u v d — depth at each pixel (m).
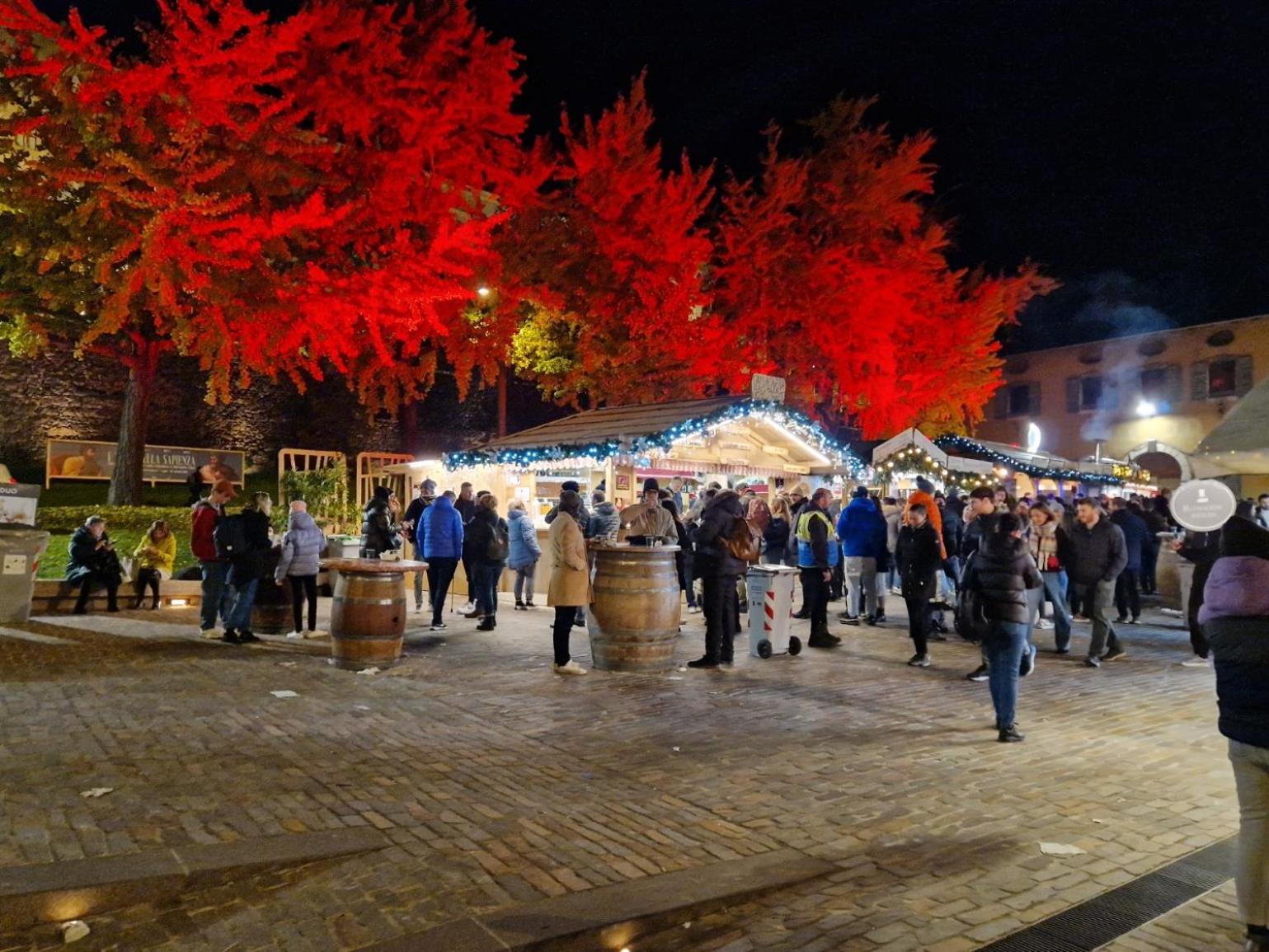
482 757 6.35
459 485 18.88
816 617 11.66
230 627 10.87
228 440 23.89
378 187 18.62
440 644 11.32
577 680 9.22
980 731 7.53
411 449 27.27
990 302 32.91
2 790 5.03
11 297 15.95
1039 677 10.05
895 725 7.69
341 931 3.77
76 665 9.03
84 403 21.48
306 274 16.58
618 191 23.28
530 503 17.45
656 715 7.78
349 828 4.76
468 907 4.01
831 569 15.98
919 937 3.99
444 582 12.54
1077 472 25.52
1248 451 12.34
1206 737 7.48
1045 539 11.65
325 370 26.03
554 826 5.06
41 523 17.33
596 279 23.39
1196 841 5.20
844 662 10.65
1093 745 7.18
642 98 24.17
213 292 14.90
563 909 4.00
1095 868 4.78
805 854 4.86
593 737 7.04
